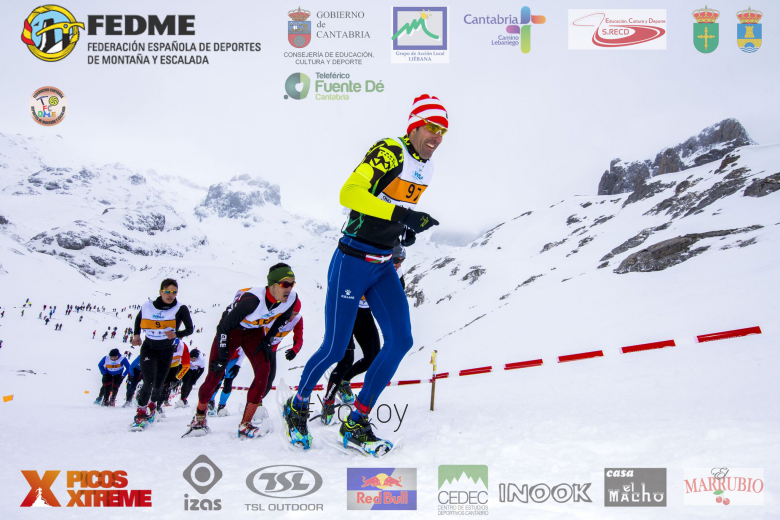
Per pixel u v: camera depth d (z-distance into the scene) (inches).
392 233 101.8
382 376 100.5
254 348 152.5
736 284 463.2
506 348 568.4
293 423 106.4
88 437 140.9
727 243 695.7
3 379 808.3
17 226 6806.1
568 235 2110.0
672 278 634.8
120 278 5974.4
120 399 571.5
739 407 104.4
